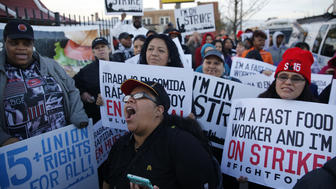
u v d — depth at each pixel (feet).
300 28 34.01
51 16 21.63
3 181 6.23
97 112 11.16
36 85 7.44
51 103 7.72
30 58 7.32
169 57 8.79
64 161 7.55
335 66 11.93
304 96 6.70
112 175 5.78
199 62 20.85
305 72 6.39
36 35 13.20
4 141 6.44
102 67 8.71
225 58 20.30
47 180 7.13
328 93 9.30
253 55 16.05
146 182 4.57
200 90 9.03
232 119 7.34
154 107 5.36
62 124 8.03
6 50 7.00
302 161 6.05
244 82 13.41
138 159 5.25
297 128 6.29
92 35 16.12
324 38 23.59
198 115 9.02
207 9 24.62
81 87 11.34
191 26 25.20
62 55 14.51
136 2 21.40
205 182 4.91
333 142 5.90
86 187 8.21
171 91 7.94
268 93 7.39
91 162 8.35
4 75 6.86
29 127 7.19
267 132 6.55
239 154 6.79
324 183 3.26
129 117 5.55
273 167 6.28
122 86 5.74
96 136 9.53
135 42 14.44
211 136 8.91
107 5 20.49
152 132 5.39
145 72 8.15
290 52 6.63
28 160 6.71
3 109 6.75
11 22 6.95
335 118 6.01
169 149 5.03
